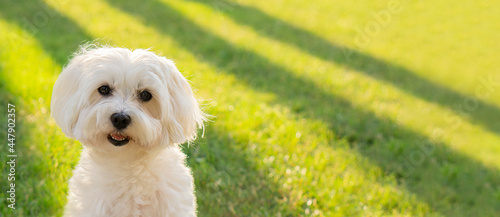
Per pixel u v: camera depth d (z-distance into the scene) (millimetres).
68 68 3250
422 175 5906
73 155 4848
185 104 3326
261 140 5770
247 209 4570
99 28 9469
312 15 13438
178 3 12484
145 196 3350
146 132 2990
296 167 5262
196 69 7992
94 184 3328
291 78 8422
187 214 3447
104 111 2928
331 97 7824
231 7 13055
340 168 5527
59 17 9820
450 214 5219
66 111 3156
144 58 3178
